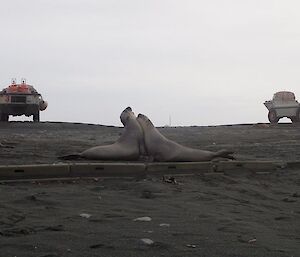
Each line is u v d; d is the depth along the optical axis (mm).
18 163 10375
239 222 5898
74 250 4383
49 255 4191
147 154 10828
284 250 4602
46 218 5754
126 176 9266
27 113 33156
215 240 4902
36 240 4680
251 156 14094
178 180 9219
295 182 9820
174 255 4312
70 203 6723
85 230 5172
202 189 8469
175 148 10742
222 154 11023
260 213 6672
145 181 8805
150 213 6238
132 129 11039
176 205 6875
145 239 4805
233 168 10492
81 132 25031
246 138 21922
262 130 26797
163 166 9672
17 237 4789
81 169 8953
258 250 4562
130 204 6816
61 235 4910
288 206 7340
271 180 9945
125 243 4656
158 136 10922
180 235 5066
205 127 30344
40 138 19969
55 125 29094
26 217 5766
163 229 5340
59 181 8594
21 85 32938
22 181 8414
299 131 25750
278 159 13273
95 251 4367
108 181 8836
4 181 8312
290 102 36188
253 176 10336
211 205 7066
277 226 5836
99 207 6531
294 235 5355
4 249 4359
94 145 16406
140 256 4254
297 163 11523
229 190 8555
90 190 7848
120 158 10703
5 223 5406
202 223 5738
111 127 30250
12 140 18000
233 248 4605
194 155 10695
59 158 11125
